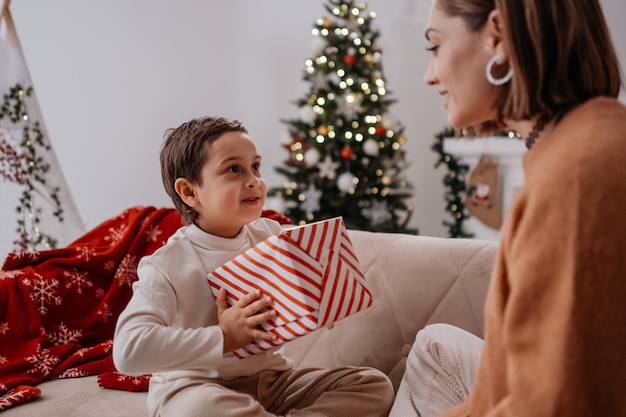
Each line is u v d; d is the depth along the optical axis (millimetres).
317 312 1170
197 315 1316
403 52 4691
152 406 1333
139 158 4441
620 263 604
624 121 685
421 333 1337
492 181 4180
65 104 4270
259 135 4688
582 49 746
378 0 4684
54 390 1623
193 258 1354
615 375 604
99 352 1805
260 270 1218
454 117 863
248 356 1255
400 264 1688
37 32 4188
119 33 4324
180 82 4492
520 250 657
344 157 3758
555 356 613
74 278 1934
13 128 2547
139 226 2105
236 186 1342
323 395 1301
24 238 2535
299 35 4633
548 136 738
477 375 794
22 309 1817
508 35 750
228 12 4547
